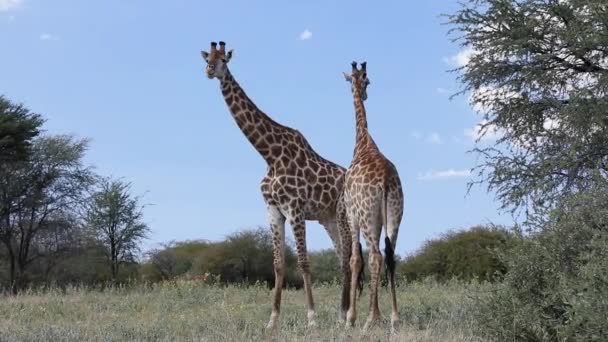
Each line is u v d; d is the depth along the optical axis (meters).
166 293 16.00
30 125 28.67
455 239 26.77
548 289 8.03
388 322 10.23
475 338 8.73
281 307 13.31
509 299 8.41
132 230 34.22
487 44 15.31
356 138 11.19
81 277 33.81
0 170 30.05
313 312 10.76
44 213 32.72
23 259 32.12
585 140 14.08
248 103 11.26
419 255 28.38
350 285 10.98
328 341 8.82
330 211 11.12
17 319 12.50
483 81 15.59
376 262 9.67
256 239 33.81
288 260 33.28
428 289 16.06
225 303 14.17
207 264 33.50
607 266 7.14
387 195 9.62
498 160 15.11
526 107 15.44
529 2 14.84
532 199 14.53
